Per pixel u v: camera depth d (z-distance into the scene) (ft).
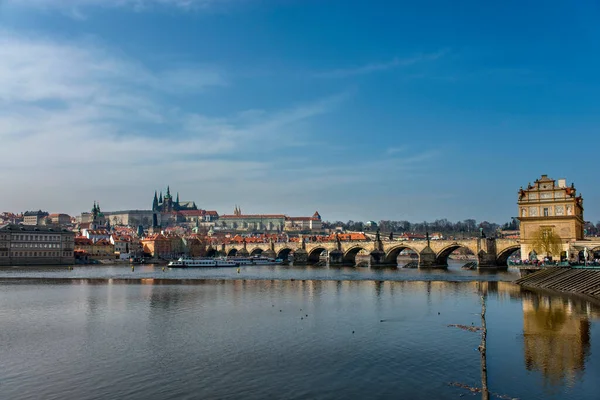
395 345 245.04
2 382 196.44
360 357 224.53
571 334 260.01
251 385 189.98
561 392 176.86
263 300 415.85
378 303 388.57
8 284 593.83
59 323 312.09
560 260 590.14
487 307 353.31
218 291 496.23
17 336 274.57
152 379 197.98
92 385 191.93
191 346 248.32
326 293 467.52
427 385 187.01
